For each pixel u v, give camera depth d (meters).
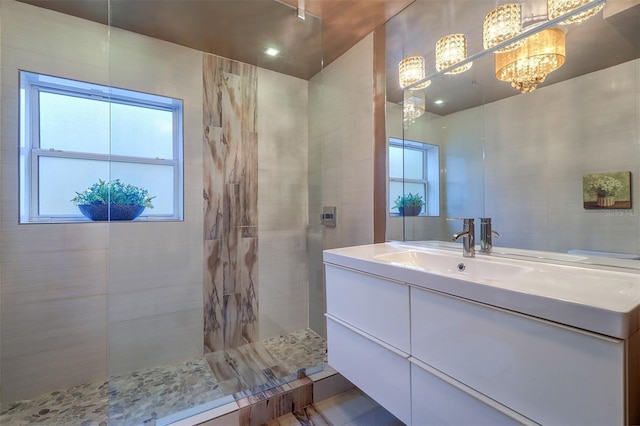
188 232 1.95
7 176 1.54
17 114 1.57
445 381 0.92
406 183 1.69
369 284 1.22
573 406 0.66
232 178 2.12
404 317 1.06
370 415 1.48
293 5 1.59
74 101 1.76
